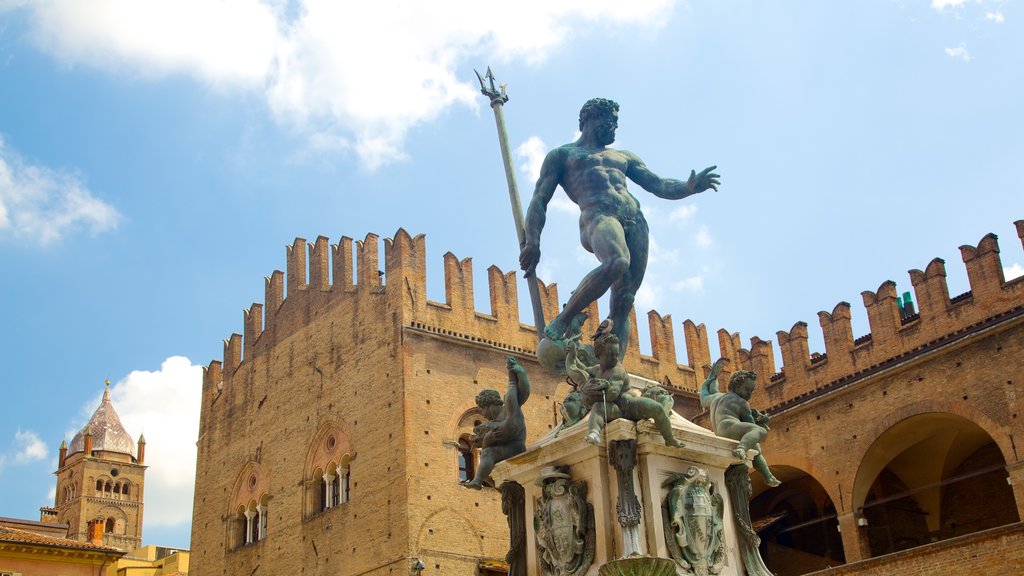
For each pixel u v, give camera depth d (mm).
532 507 9539
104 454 135125
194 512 54562
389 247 45812
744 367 46500
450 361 44562
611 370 9242
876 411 40094
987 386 36438
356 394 45375
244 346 54625
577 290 10398
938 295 38938
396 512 41281
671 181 11023
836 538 46094
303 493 46812
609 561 8500
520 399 10328
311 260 51281
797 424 43000
